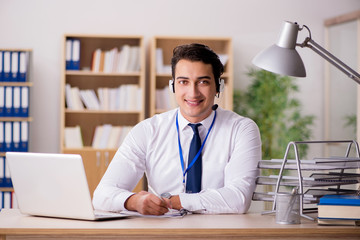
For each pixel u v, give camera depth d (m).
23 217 2.22
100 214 2.23
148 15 6.50
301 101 6.73
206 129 2.68
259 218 2.21
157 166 2.69
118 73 6.09
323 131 6.75
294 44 2.44
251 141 2.63
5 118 5.85
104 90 6.15
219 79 2.69
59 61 6.38
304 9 6.73
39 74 6.36
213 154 2.65
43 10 6.36
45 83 6.37
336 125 6.55
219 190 2.40
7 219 2.16
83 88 6.36
